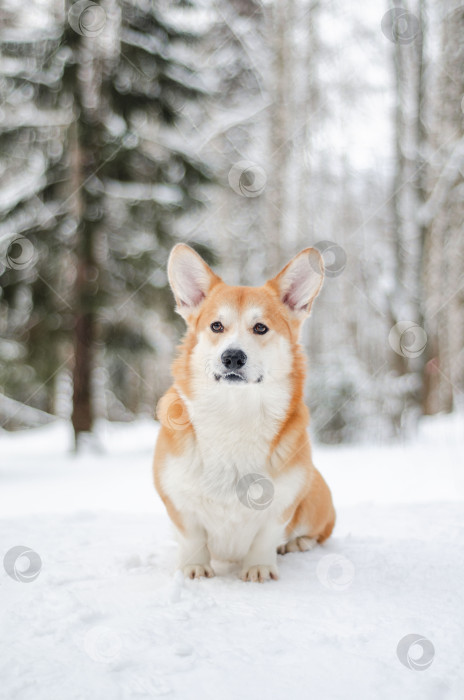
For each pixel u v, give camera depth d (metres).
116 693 1.55
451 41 9.88
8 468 8.84
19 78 8.98
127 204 9.17
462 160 10.16
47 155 9.43
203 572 2.76
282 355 2.89
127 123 9.13
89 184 9.12
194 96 9.59
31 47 9.13
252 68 11.31
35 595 2.28
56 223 9.30
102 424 12.98
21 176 9.73
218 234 13.23
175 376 2.94
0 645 1.83
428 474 6.71
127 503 5.69
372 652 1.83
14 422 15.20
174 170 9.38
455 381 14.55
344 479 6.67
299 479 2.77
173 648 1.80
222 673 1.68
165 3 9.37
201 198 9.62
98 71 9.23
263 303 2.94
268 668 1.71
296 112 11.71
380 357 14.09
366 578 2.65
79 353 9.64
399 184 10.41
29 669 1.67
